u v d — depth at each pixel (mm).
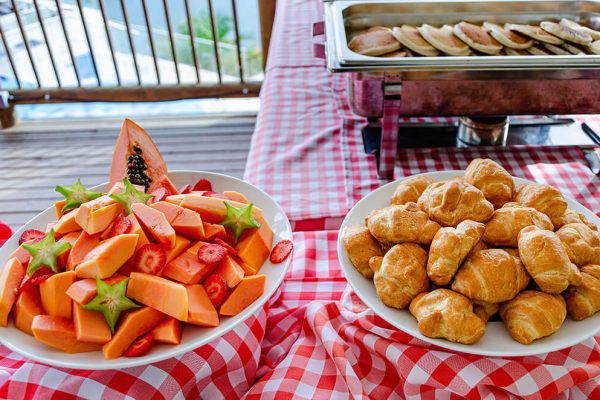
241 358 755
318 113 1520
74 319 679
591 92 1183
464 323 644
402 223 733
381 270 713
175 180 973
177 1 3100
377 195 890
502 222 725
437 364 706
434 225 735
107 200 777
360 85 1224
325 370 764
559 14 1435
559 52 1263
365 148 1353
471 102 1216
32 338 686
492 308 696
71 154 2447
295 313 865
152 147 973
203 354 732
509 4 1433
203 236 778
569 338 656
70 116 2766
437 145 1354
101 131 2625
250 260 789
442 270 680
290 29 2006
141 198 804
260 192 935
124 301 678
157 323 692
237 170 2320
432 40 1238
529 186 816
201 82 2684
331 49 1158
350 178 1249
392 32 1302
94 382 687
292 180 1254
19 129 2648
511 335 665
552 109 1224
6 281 706
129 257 722
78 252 729
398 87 1075
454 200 731
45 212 888
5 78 2777
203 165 2359
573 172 1235
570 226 742
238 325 762
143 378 698
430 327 655
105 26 2471
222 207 814
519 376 688
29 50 2535
